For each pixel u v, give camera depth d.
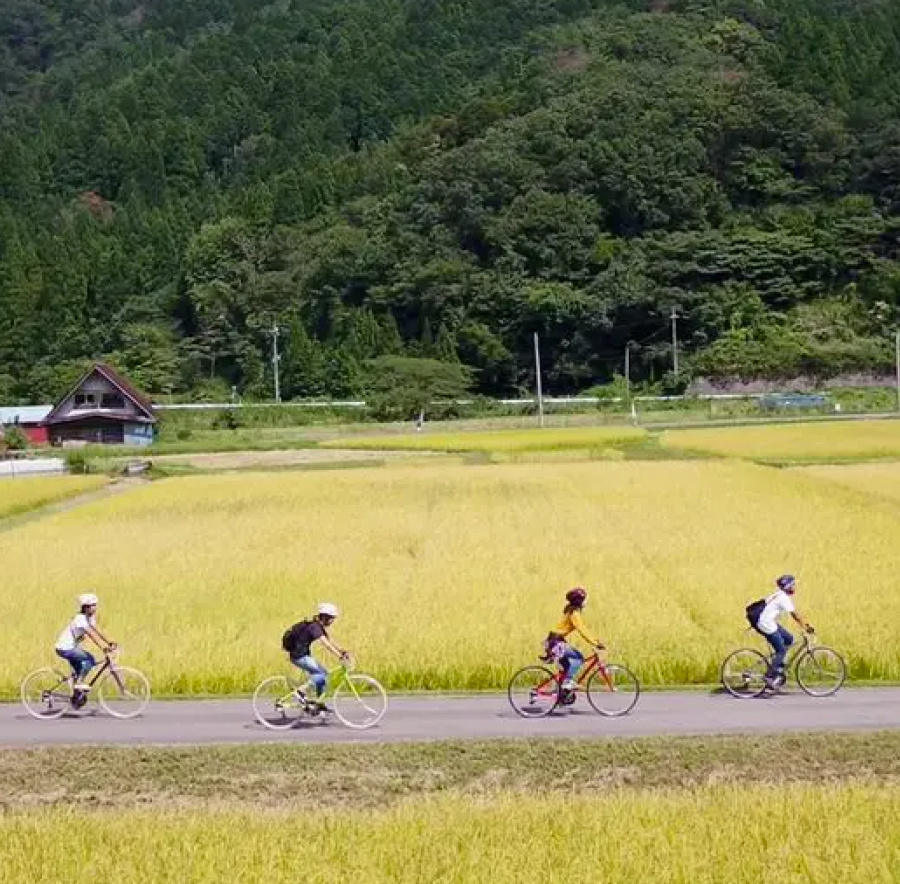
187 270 133.75
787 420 88.06
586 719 17.11
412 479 53.31
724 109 142.62
